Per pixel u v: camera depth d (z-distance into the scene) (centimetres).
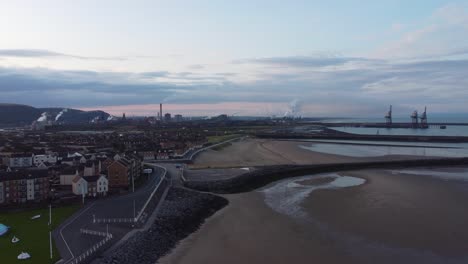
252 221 7050
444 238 6025
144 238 5731
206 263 5175
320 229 6538
